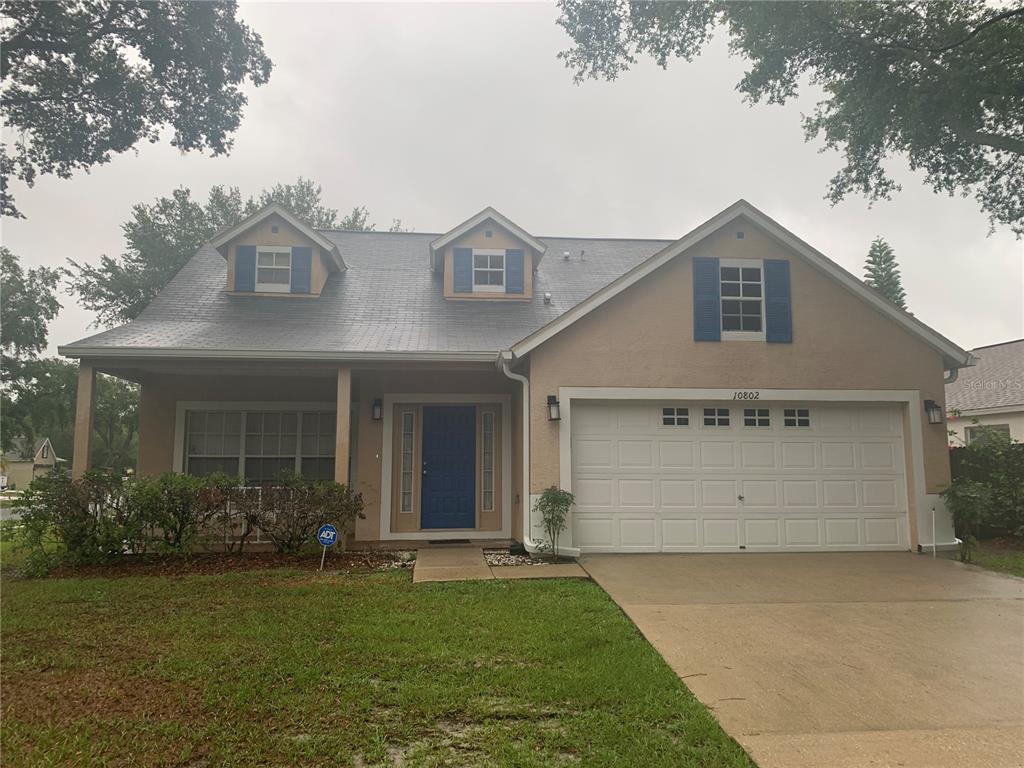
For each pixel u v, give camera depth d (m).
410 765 3.27
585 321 9.37
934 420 9.56
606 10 10.77
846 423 9.72
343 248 14.49
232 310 11.38
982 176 11.92
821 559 8.84
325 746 3.46
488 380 11.21
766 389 9.45
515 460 10.79
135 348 9.09
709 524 9.37
